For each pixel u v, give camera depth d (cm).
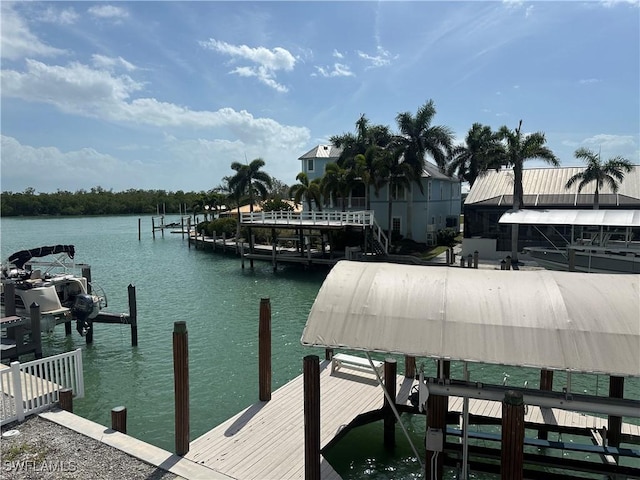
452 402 1173
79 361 1198
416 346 658
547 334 648
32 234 7794
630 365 595
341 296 764
